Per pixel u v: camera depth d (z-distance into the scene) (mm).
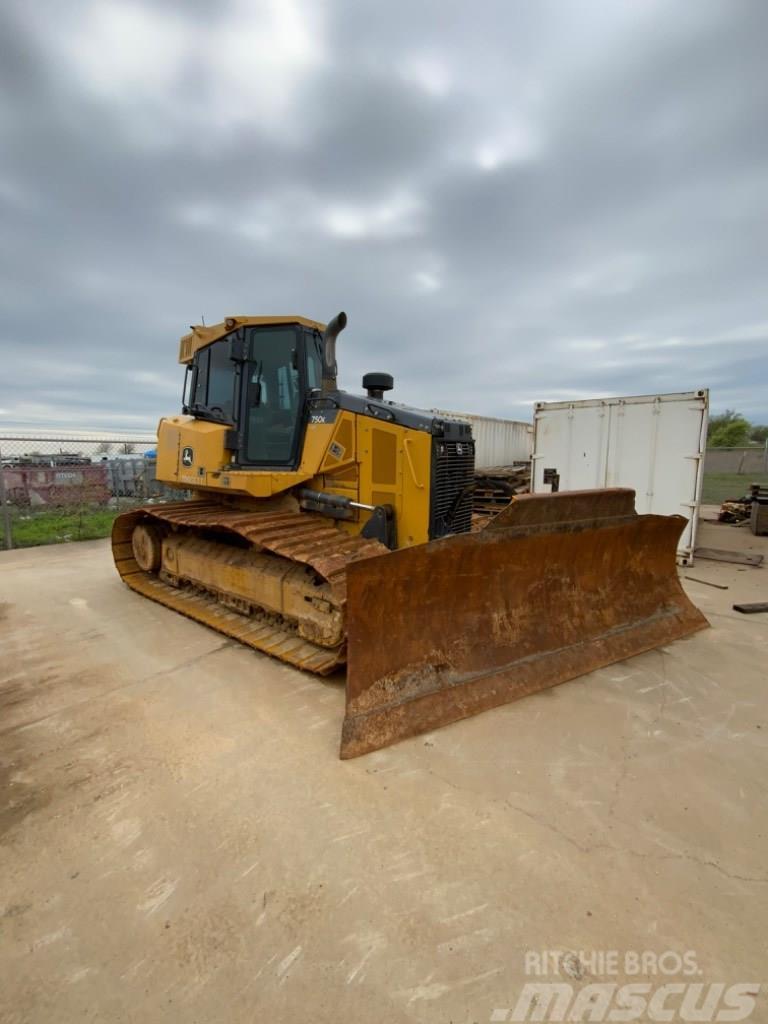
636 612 4625
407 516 4258
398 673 3242
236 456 5113
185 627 4973
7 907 1965
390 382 5191
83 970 1736
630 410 7988
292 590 4141
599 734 3156
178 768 2799
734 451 22266
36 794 2594
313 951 1809
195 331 5516
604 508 4129
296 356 4766
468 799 2570
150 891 2039
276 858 2203
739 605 5719
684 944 1845
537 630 3916
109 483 15219
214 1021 1585
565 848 2268
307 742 3039
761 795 2631
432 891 2049
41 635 4762
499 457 14914
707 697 3650
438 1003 1646
